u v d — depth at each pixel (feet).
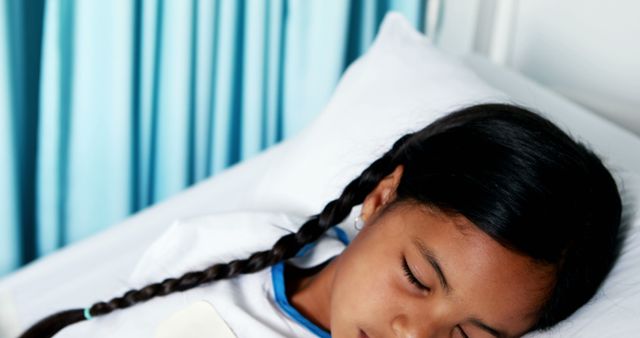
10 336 3.58
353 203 3.11
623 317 2.63
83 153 4.99
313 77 5.55
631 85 4.61
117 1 4.61
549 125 2.82
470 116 2.89
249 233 3.31
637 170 3.51
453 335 2.56
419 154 2.88
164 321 3.08
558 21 4.99
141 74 5.04
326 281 3.07
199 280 3.14
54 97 4.71
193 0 5.01
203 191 4.43
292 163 3.96
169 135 5.26
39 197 4.96
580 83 4.93
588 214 2.61
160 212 4.27
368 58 4.26
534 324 2.66
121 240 4.09
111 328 3.14
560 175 2.59
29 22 4.68
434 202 2.62
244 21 5.34
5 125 4.56
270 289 3.15
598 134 3.82
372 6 5.67
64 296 3.71
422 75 3.94
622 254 2.83
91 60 4.73
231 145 5.73
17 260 4.91
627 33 4.56
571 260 2.58
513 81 4.39
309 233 3.13
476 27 5.52
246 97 5.46
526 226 2.48
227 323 3.03
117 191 5.13
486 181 2.56
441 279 2.50
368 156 3.65
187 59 5.04
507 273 2.48
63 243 5.23
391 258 2.62
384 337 2.59
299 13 5.36
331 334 2.87
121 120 4.91
